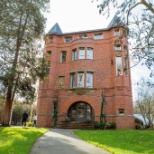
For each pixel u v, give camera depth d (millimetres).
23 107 44562
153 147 8234
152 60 12250
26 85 19375
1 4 16641
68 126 22172
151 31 12125
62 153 6887
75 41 26406
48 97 24797
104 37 26156
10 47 19391
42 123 23672
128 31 12914
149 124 26062
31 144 8336
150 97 28266
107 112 22703
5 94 18969
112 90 23312
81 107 24484
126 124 21266
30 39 20500
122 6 12938
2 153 6371
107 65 24625
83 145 8672
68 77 25578
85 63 24953
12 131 13047
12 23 18672
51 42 27688
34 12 20031
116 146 8336
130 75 23844
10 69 18062
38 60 20688
